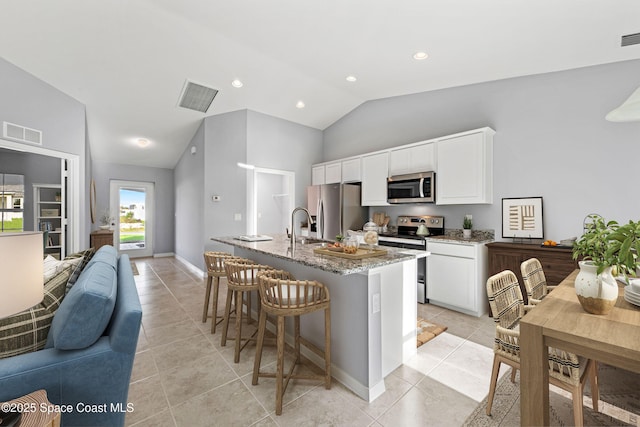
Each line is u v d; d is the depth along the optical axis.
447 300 3.32
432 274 3.46
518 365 1.50
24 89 3.13
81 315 1.21
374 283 1.82
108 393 1.26
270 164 5.12
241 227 4.80
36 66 3.14
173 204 7.47
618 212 2.70
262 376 1.93
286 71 3.76
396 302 2.10
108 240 5.09
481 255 3.18
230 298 2.51
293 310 1.72
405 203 4.01
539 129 3.14
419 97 4.26
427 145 3.79
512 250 2.99
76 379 1.21
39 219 5.24
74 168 3.83
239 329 2.24
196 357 2.30
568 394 1.81
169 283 4.61
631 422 1.57
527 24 2.21
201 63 3.52
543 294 2.08
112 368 1.26
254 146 4.91
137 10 2.60
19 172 5.20
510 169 3.33
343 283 1.94
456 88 3.84
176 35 2.97
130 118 4.71
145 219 7.12
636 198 2.62
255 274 2.32
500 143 3.41
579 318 1.24
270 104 4.77
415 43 2.73
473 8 2.11
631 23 2.10
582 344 1.08
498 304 1.59
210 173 4.96
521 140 3.26
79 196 3.86
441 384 1.94
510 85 3.35
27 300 1.00
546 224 3.08
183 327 2.89
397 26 2.48
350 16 2.44
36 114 3.28
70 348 1.22
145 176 7.05
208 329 2.85
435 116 4.07
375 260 1.91
